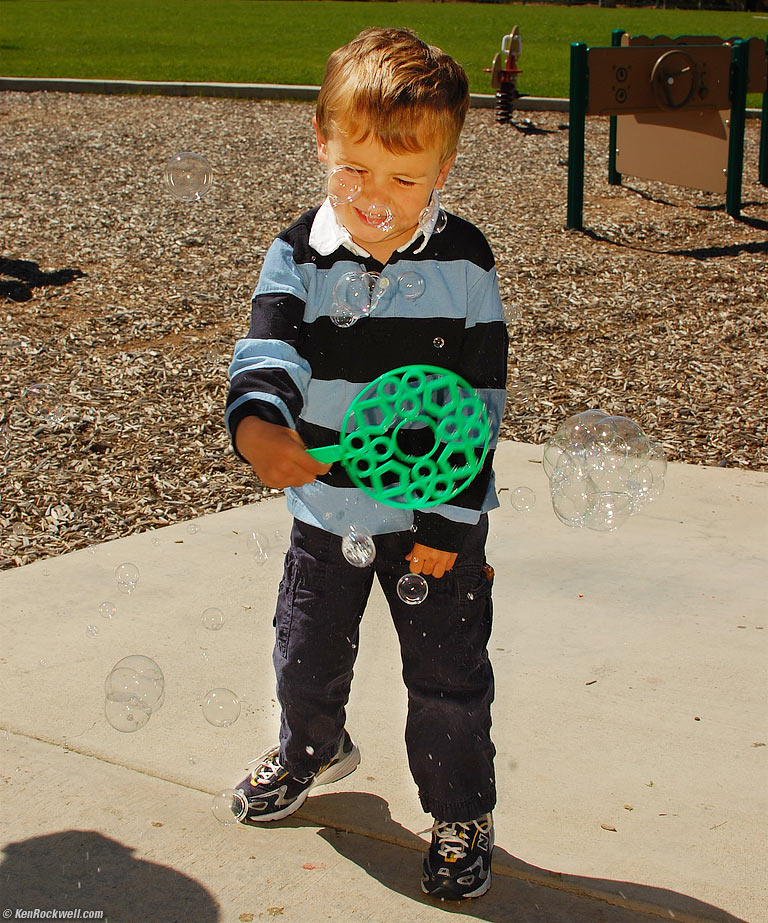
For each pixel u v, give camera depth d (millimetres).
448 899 1782
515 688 2430
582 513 2520
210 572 3025
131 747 2215
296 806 1991
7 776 2109
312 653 1801
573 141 6898
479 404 1663
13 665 2521
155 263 6168
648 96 7062
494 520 3367
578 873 1843
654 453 2867
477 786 1779
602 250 6574
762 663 2531
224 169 8461
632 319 5352
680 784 2086
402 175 1585
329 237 1694
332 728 1896
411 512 1730
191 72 13688
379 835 1954
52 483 3666
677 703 2367
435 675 1766
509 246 6598
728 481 3670
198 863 1873
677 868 1855
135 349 4910
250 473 3783
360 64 1572
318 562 1766
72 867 1856
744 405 4340
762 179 8453
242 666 2523
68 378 4555
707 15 32625
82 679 2463
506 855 1890
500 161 9031
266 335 1633
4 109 10945
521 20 26172
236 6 27766
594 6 37219
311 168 8516
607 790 2070
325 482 1729
